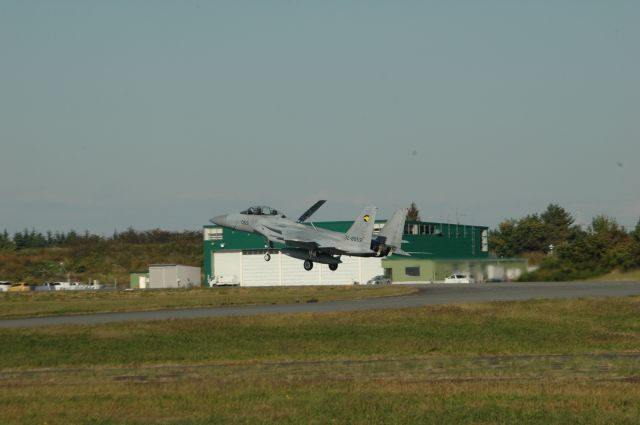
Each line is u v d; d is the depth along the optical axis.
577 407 34.88
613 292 100.12
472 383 41.31
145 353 57.47
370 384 41.28
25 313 94.44
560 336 63.44
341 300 103.44
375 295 111.50
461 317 75.75
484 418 33.16
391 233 104.00
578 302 83.44
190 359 54.22
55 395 39.91
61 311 95.81
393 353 55.38
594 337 62.59
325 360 52.91
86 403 37.56
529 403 35.81
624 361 49.56
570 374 44.81
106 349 60.09
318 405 36.03
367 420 33.16
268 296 117.62
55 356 57.16
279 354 55.69
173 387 41.59
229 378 45.72
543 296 96.62
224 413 34.91
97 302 113.12
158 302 108.38
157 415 34.78
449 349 56.84
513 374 45.16
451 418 33.28
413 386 40.56
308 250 110.31
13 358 56.72
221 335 66.69
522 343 59.56
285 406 36.03
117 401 37.91
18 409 36.50
